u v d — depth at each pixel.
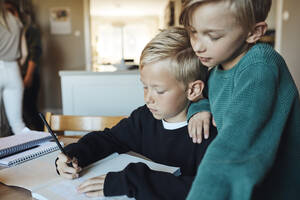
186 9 0.48
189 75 0.68
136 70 2.07
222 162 0.39
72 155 0.74
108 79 2.07
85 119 1.20
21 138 0.96
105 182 0.60
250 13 0.45
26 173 0.73
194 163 0.74
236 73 0.53
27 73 3.43
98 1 6.70
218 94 0.60
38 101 4.73
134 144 0.90
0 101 2.62
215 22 0.45
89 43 4.66
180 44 0.66
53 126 1.23
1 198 0.61
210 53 0.49
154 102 0.70
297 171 0.56
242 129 0.42
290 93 0.50
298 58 3.38
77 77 2.07
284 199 0.56
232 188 0.38
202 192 0.39
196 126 0.70
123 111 2.11
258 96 0.44
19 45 2.61
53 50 4.64
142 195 0.57
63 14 4.57
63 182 0.67
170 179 0.60
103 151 0.84
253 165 0.39
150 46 0.67
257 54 0.49
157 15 9.09
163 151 0.80
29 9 4.12
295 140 0.54
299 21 3.31
